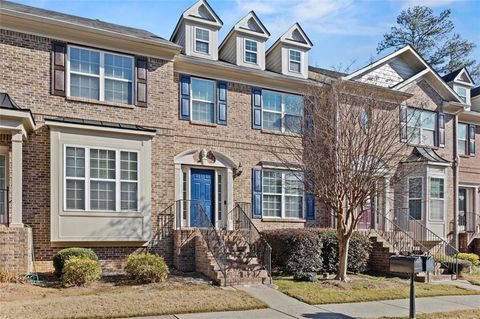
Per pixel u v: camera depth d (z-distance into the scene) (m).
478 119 22.94
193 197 15.83
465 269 15.78
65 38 13.44
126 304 9.39
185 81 15.84
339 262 13.60
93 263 11.39
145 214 13.75
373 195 13.16
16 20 12.70
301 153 15.59
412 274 9.20
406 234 17.08
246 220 16.14
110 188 13.32
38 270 12.44
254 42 17.75
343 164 12.66
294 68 18.45
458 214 21.55
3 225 11.83
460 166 22.03
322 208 18.22
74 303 9.27
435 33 34.66
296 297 10.97
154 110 14.63
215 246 12.88
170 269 13.80
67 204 12.73
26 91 12.79
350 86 14.77
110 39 13.92
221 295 10.59
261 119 17.23
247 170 16.77
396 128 14.02
